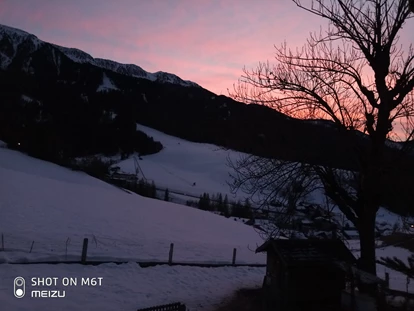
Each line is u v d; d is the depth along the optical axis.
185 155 123.81
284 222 10.44
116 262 15.20
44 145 70.81
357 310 8.50
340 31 9.55
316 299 11.84
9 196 29.67
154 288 13.02
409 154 8.91
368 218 9.22
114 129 129.88
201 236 28.88
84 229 22.81
